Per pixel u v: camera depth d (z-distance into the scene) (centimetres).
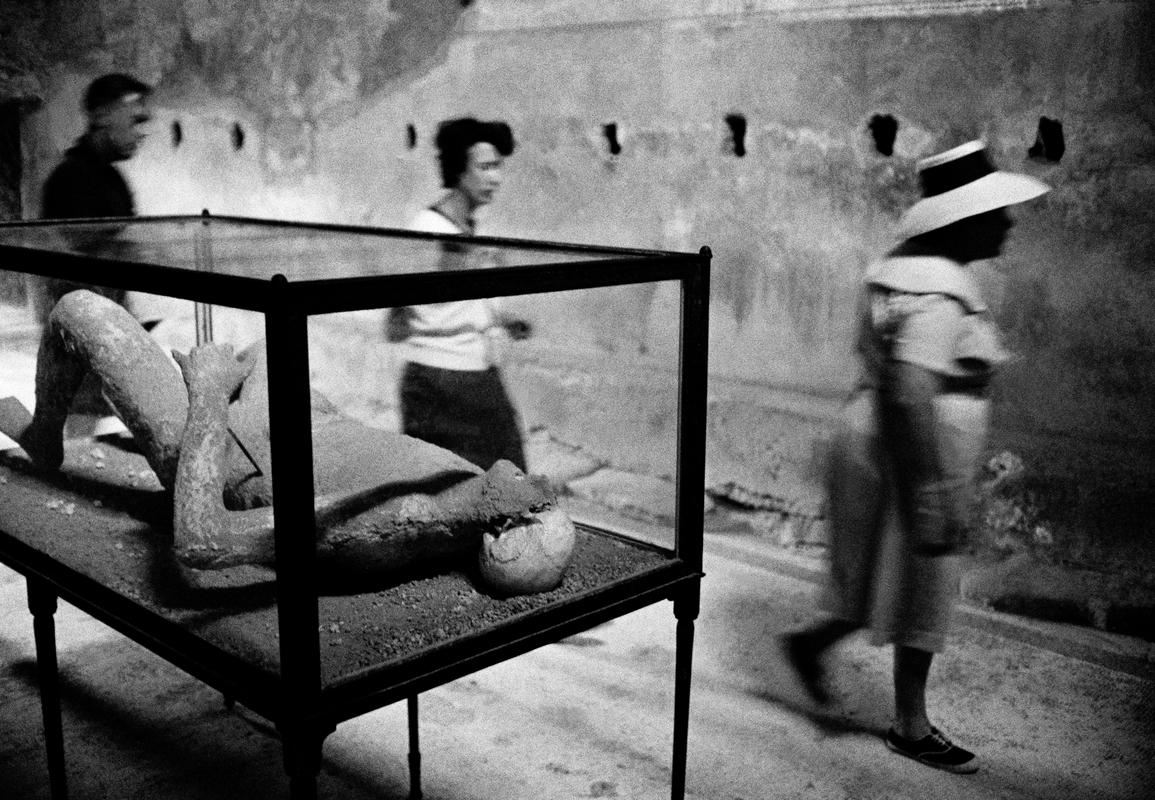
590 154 534
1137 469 391
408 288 193
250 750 326
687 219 504
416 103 608
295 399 177
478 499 228
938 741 325
